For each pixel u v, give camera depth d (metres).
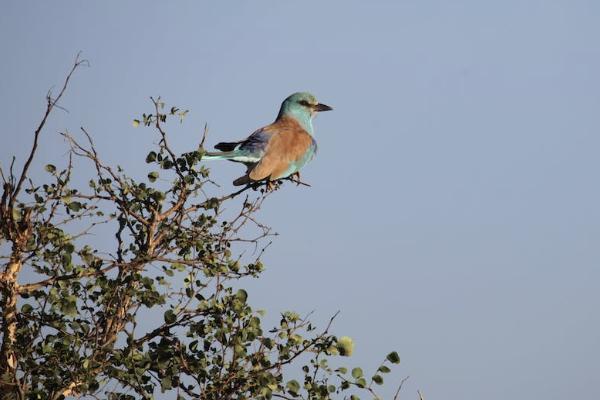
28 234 12.48
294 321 12.09
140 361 12.12
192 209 13.63
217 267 12.98
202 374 12.09
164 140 13.59
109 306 12.41
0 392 11.87
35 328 12.23
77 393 12.02
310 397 11.80
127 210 13.28
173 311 12.89
